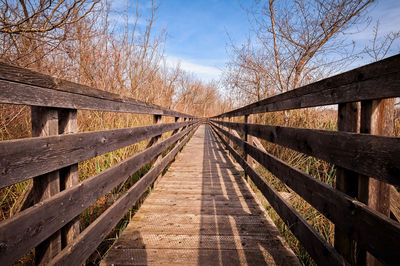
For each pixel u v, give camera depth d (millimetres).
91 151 1328
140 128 2219
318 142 1239
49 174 1021
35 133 1004
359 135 905
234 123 4473
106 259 1545
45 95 958
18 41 3236
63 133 1169
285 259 1560
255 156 2629
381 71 800
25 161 835
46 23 2908
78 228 1233
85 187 1242
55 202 987
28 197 1035
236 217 2234
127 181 3395
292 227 1507
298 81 6258
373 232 804
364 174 874
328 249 1071
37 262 1017
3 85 753
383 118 875
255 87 8234
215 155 5977
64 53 3826
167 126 3602
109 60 5223
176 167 4531
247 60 7961
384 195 909
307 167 3584
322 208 1168
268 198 2057
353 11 4816
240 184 3359
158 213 2320
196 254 1614
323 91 1207
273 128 2004
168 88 10562
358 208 889
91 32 4441
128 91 6012
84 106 1277
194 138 10781
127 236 1857
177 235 1879
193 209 2432
